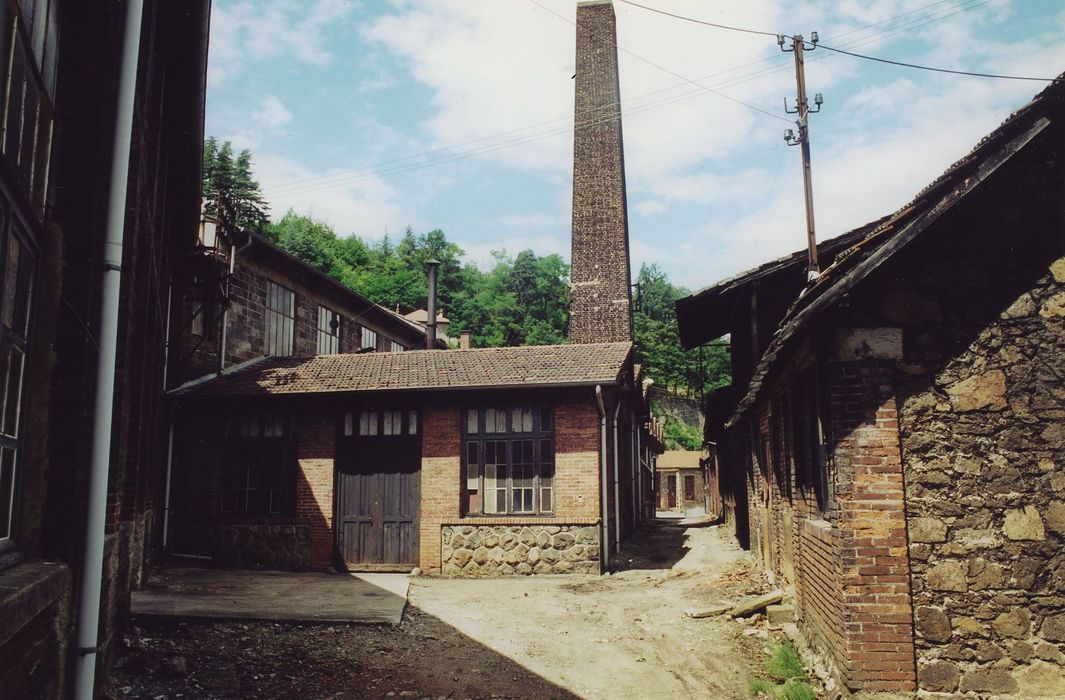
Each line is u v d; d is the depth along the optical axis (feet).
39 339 15.02
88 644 14.98
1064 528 21.29
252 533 51.37
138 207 23.03
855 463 21.99
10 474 13.57
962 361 22.21
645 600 40.09
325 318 80.43
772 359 25.94
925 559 21.54
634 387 69.31
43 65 14.21
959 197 21.34
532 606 39.04
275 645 29.99
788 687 24.45
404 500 51.24
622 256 99.60
